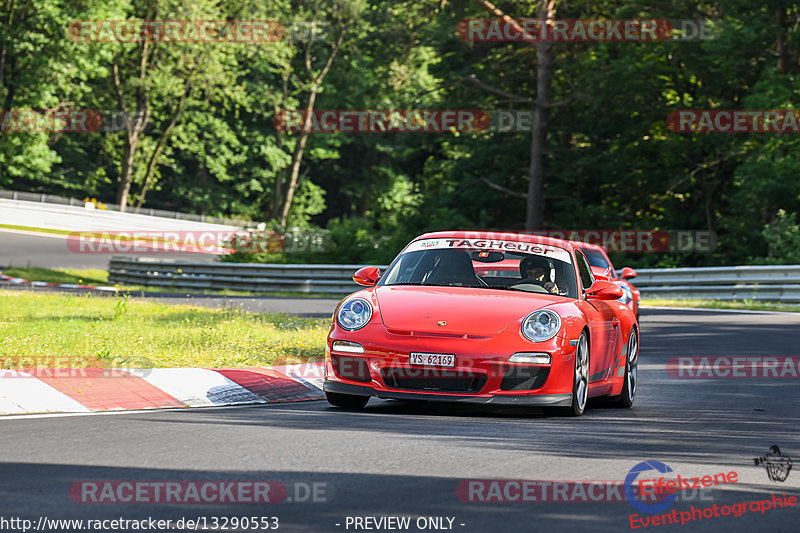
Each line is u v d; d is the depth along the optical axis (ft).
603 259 183.83
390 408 105.40
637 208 509.35
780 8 429.38
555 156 496.64
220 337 151.64
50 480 63.57
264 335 159.84
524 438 85.56
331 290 363.35
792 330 216.33
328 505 58.85
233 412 98.58
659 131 479.00
